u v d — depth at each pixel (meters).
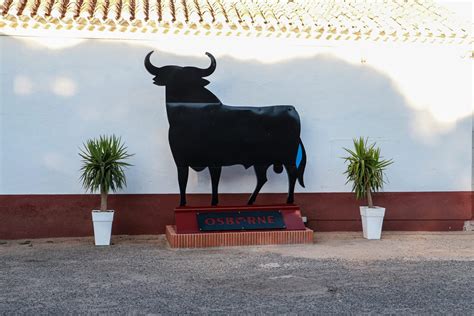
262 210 11.00
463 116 12.40
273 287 7.76
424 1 13.49
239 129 11.02
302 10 12.63
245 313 6.64
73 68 11.34
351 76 12.10
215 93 11.77
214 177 10.99
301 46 11.95
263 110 11.12
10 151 11.20
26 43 11.21
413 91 12.27
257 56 11.86
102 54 11.42
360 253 10.03
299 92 11.97
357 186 11.44
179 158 10.86
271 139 11.12
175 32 11.55
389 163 11.66
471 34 12.16
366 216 11.43
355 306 6.91
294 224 10.96
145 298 7.24
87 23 11.17
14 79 11.20
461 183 12.45
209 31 11.59
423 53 12.26
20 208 11.24
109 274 8.48
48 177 11.30
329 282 8.01
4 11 10.91
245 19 11.66
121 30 11.42
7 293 7.46
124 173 11.53
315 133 12.03
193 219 10.70
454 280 8.12
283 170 11.90
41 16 10.92
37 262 9.30
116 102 11.48
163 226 11.64
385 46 12.14
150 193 11.60
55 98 11.31
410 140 12.28
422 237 11.72
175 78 10.88
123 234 11.55
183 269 8.80
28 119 11.25
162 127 11.59
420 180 12.34
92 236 11.45
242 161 11.07
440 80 12.31
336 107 12.08
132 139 11.53
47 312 6.68
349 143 12.12
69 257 9.70
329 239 11.41
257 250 10.27
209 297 7.29
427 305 6.95
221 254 9.94
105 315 6.57
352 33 11.88
